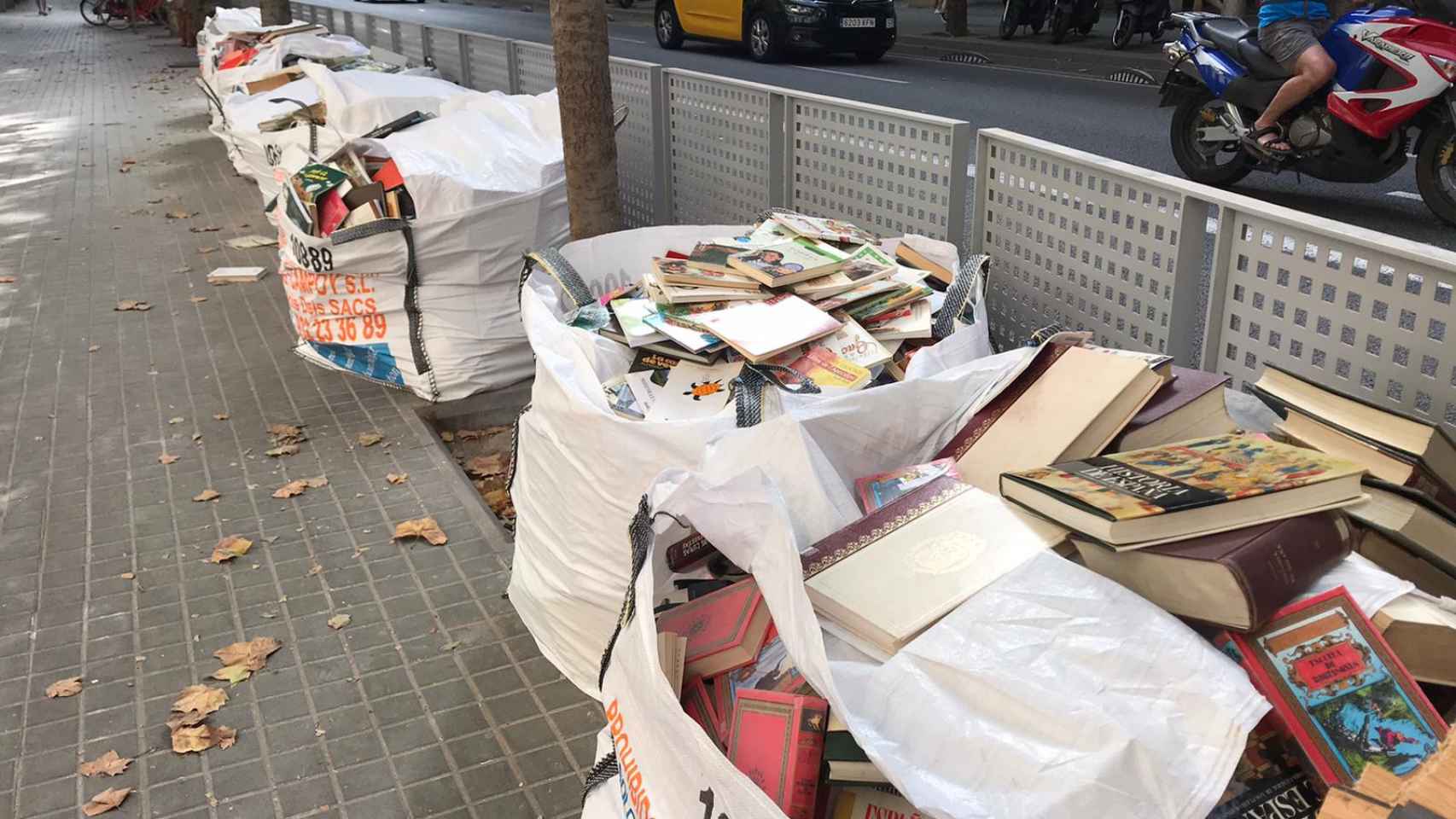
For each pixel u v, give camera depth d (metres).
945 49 16.23
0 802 2.60
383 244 4.55
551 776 2.63
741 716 1.60
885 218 3.87
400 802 2.57
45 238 7.60
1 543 3.74
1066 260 3.15
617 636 1.79
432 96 5.95
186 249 7.25
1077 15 15.54
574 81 4.37
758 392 2.55
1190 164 7.23
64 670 3.07
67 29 26.09
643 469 2.49
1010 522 1.80
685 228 3.67
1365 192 7.11
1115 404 2.14
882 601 1.68
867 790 1.57
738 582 1.89
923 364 2.64
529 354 4.94
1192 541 1.64
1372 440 1.96
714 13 15.77
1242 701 1.45
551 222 4.87
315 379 5.06
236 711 2.89
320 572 3.52
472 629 3.21
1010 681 1.48
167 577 3.52
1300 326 2.41
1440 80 5.77
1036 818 1.35
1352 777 1.46
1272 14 6.23
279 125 6.35
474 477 4.36
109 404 4.85
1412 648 1.58
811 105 4.15
